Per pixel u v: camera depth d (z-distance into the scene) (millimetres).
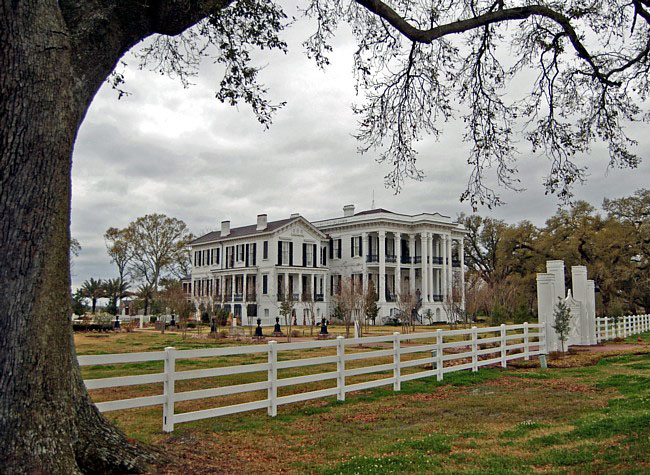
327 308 66125
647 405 10312
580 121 11039
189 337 37094
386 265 66875
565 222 52125
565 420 9703
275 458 7391
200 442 7992
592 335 27422
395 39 10781
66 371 5090
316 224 72750
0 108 4648
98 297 72125
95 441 5445
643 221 51625
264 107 10266
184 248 76438
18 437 4559
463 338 33938
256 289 63344
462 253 70562
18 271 4672
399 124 11336
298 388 14133
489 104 11211
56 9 5020
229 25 9711
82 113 5477
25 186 4695
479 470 6520
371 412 10719
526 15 9281
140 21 5965
